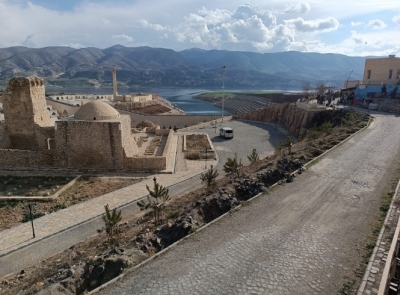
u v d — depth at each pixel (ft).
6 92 95.81
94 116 94.17
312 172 64.95
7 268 47.57
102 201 71.41
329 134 108.47
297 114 183.93
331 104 193.77
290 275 33.22
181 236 42.32
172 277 33.17
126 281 32.65
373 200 51.24
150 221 54.85
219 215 50.16
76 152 91.81
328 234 41.24
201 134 158.40
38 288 36.01
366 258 35.81
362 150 81.35
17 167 90.84
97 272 35.29
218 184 69.77
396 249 39.09
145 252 39.29
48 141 98.89
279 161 74.28
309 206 49.57
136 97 308.81
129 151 100.07
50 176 86.12
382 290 30.30
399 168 66.44
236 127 193.36
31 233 57.36
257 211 48.16
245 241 39.81
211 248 38.37
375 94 186.70
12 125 98.53
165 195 57.93
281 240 39.99
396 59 200.13
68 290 33.63
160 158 93.45
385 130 106.73
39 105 101.86
